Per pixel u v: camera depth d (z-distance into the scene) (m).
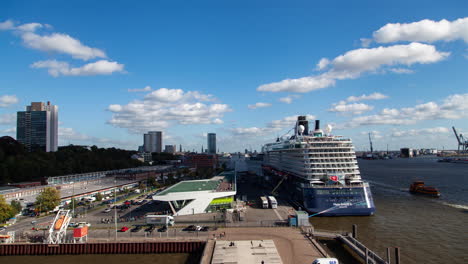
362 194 97.25
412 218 96.56
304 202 101.88
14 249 73.25
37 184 168.25
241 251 62.88
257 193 144.62
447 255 65.50
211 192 105.31
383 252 67.38
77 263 67.25
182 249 71.94
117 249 72.31
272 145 193.88
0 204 90.38
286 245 67.31
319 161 107.62
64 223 76.31
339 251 69.19
